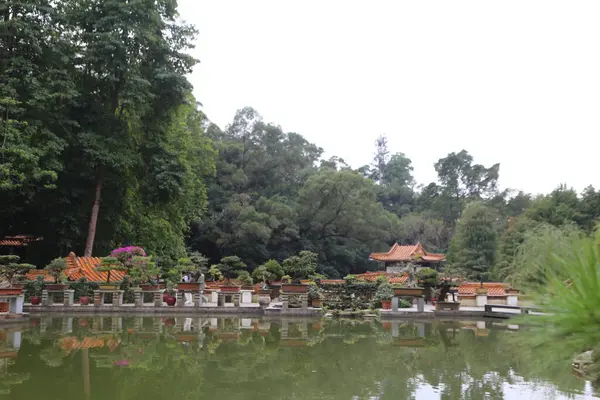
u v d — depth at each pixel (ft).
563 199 120.47
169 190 89.86
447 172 218.59
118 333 41.83
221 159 165.37
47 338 38.34
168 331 43.88
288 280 64.95
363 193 161.89
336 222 162.50
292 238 158.10
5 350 32.53
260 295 68.64
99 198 86.94
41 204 84.89
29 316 51.75
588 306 15.26
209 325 49.73
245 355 31.89
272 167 173.47
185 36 98.99
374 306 64.08
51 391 22.00
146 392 22.11
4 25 71.77
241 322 53.42
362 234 164.86
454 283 70.54
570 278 16.25
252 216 145.69
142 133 95.45
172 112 99.71
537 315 16.60
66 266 65.16
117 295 62.34
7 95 70.85
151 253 95.20
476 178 214.07
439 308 62.39
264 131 173.37
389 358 31.30
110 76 85.20
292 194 174.09
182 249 108.68
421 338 41.45
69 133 82.12
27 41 75.00
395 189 240.73
